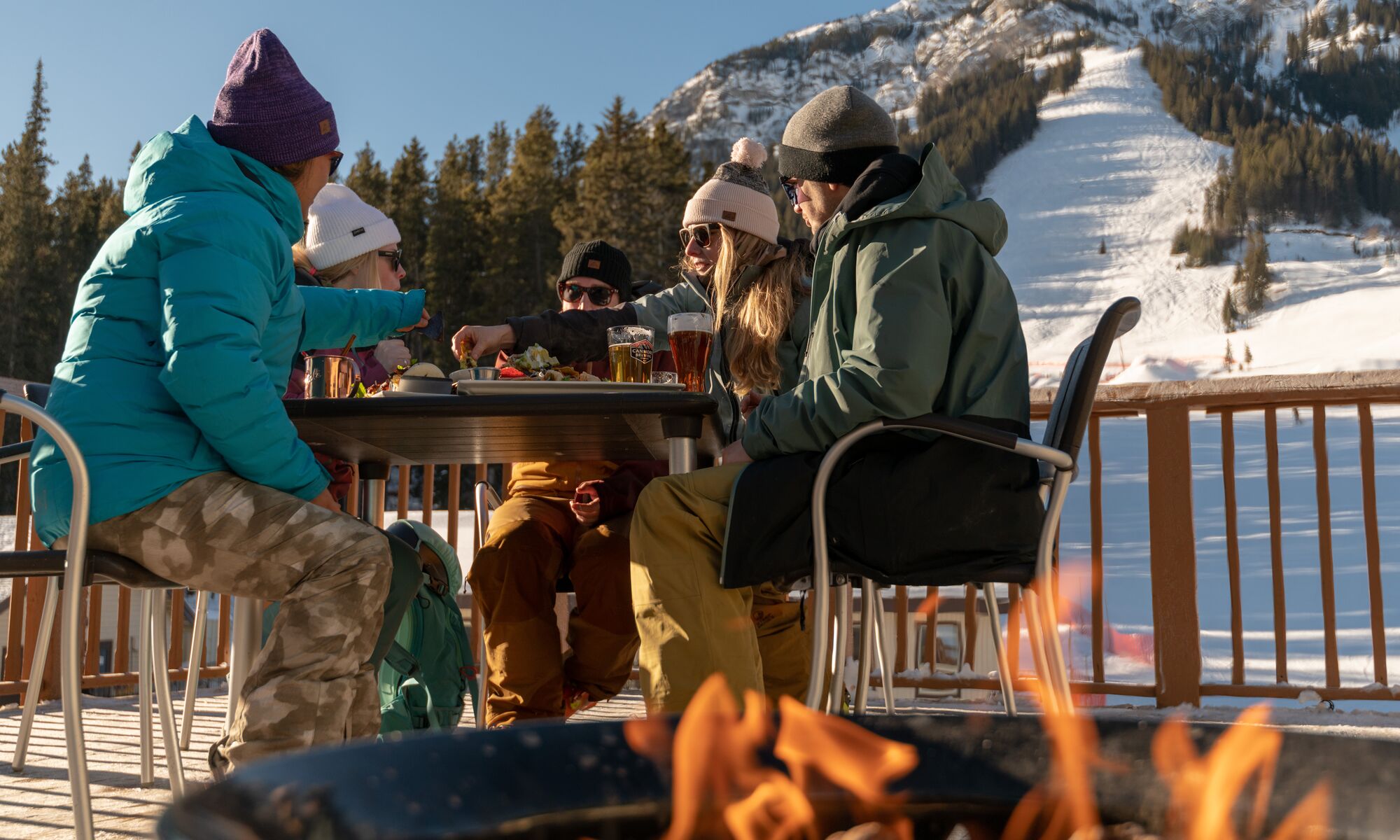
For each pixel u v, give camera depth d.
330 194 3.42
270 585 1.58
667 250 51.44
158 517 1.55
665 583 1.70
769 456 1.75
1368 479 3.22
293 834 0.52
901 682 3.55
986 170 177.25
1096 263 143.62
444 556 2.55
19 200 59.53
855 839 0.65
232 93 1.83
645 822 0.68
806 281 2.38
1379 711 3.12
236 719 1.53
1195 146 175.50
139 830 1.83
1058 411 1.78
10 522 5.81
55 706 3.45
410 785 0.61
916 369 1.62
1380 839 0.64
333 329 2.26
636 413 1.76
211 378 1.53
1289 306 126.88
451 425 1.88
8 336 58.62
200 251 1.59
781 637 2.45
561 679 2.34
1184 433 3.34
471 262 58.19
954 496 1.64
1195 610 3.27
